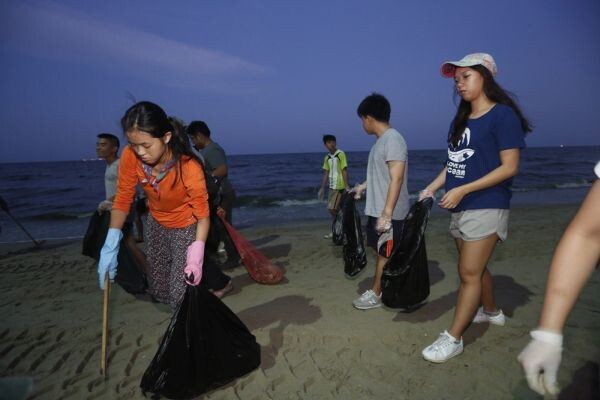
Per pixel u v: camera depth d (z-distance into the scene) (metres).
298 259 5.85
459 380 2.57
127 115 2.20
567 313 1.05
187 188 2.45
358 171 35.19
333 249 6.42
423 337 3.15
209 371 2.42
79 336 3.37
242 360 2.58
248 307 3.89
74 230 9.73
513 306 3.71
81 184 27.08
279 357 2.91
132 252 4.18
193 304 2.38
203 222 2.46
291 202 14.94
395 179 3.22
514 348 2.91
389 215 3.24
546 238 6.73
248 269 4.44
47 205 16.14
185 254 2.59
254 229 8.47
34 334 3.42
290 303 3.96
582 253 1.05
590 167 33.00
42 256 6.40
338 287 4.46
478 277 2.66
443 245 6.43
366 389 2.52
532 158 51.50
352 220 3.94
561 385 2.42
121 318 3.73
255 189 21.17
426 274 3.21
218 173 5.30
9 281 5.02
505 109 2.46
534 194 16.17
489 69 2.54
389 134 3.34
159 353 2.34
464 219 2.56
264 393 2.51
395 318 3.51
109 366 2.89
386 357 2.88
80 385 2.67
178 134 2.52
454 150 2.71
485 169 2.54
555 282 1.07
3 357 3.05
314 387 2.56
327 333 3.25
